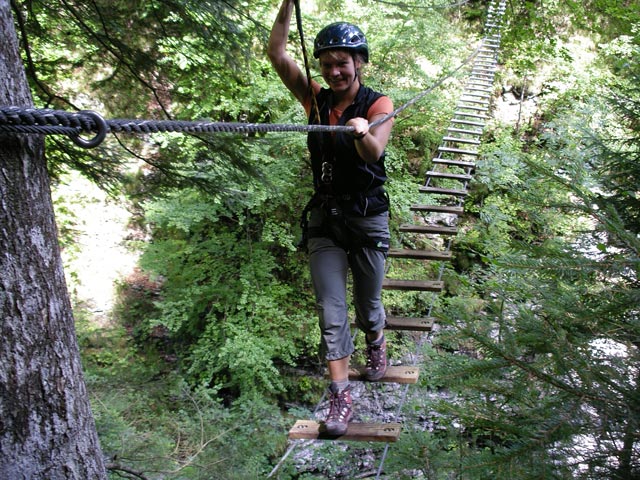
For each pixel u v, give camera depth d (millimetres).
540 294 1922
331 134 2340
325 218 2486
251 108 6645
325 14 7277
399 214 6672
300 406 7152
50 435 1479
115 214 7961
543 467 1418
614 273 1696
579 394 1530
